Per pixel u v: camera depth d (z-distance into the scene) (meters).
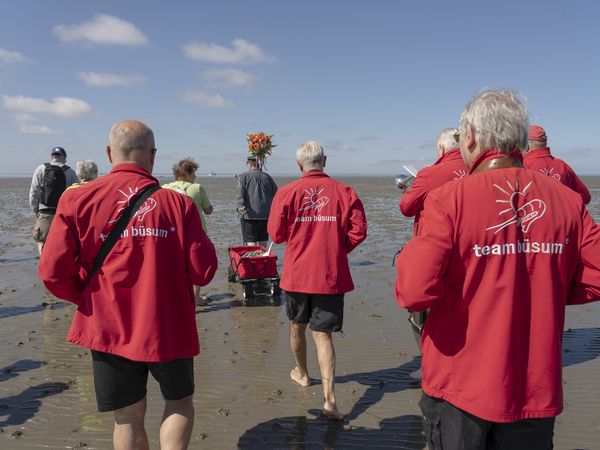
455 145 3.77
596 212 18.55
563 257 1.89
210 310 6.97
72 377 4.65
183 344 2.64
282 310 6.96
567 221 1.89
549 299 1.87
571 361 4.94
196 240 2.67
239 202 8.31
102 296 2.55
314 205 3.94
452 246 1.87
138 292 2.54
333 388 3.88
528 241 1.87
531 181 1.91
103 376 2.60
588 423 3.75
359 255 10.95
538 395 1.86
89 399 4.20
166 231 2.60
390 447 3.48
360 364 4.98
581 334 5.71
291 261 4.00
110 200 2.56
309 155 4.07
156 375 2.66
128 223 2.54
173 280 2.61
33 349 5.39
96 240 2.54
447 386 1.96
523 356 1.87
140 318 2.52
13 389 4.39
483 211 1.86
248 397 4.26
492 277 1.86
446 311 1.97
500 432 1.91
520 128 1.93
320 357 3.93
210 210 7.05
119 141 2.68
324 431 3.70
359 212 3.95
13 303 7.24
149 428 3.71
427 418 2.09
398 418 3.89
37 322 6.35
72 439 3.56
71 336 2.60
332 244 3.91
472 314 1.89
